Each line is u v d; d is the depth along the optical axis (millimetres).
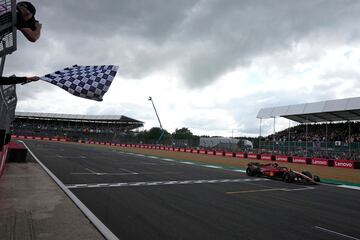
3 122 7930
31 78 2664
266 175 16500
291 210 8242
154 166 20422
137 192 9930
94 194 9219
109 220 6312
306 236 5898
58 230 5262
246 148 42656
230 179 15156
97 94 2602
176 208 7793
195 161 28672
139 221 6359
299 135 42875
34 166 15359
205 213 7383
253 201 9320
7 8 2422
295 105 35625
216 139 53562
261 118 39500
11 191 8445
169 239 5305
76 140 70250
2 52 2883
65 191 8984
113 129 86312
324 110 31844
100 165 18656
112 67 2691
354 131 36250
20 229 5191
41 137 71000
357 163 23422
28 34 2613
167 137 94625
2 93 6629
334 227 6645
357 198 11109
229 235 5719
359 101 29234
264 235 5828
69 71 2729
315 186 14305
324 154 31312
